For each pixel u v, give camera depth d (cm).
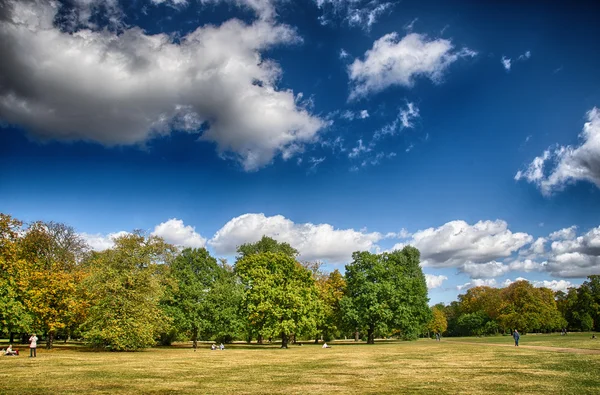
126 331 4722
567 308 13162
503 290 13425
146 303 5019
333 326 7950
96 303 4916
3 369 2680
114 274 4934
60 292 5003
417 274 9469
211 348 6069
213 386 2008
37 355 4012
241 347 6738
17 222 4584
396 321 7356
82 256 6888
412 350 5131
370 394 1747
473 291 14938
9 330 4694
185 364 3241
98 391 1814
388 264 8244
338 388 1941
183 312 6034
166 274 6122
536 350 4453
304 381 2206
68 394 1719
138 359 3706
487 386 1947
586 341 6112
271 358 3969
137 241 5184
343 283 8375
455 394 1731
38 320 4900
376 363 3322
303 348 6228
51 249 6272
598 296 12394
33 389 1841
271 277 6525
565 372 2436
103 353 4531
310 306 6481
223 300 6412
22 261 4641
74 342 7381
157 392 1811
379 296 7525
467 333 14412
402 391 1828
